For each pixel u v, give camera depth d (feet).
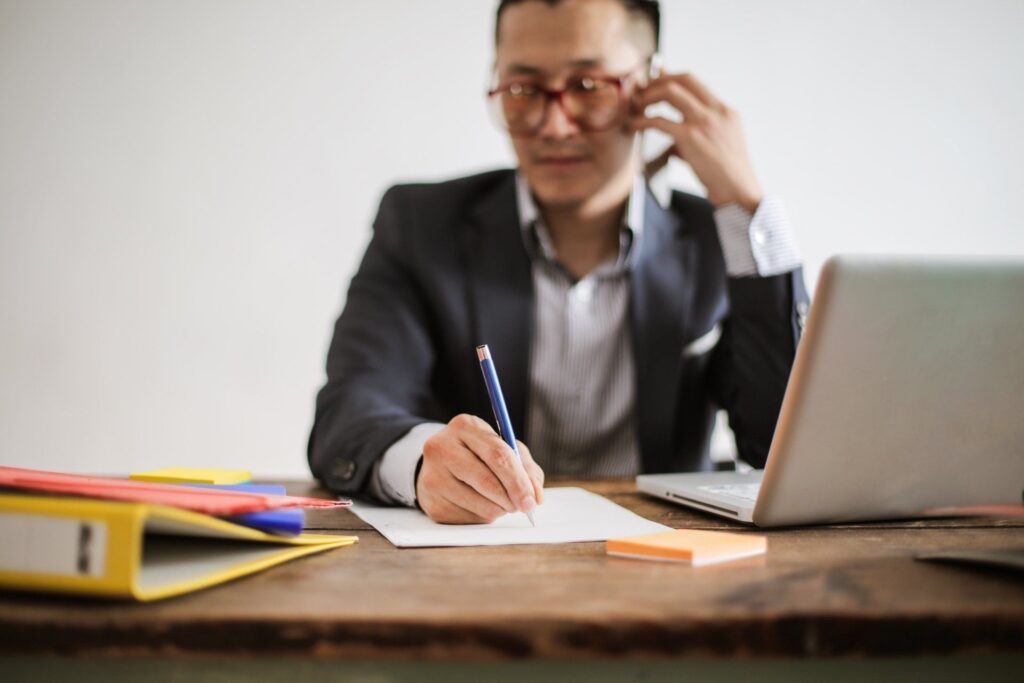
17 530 1.80
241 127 9.01
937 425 2.61
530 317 4.83
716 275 5.05
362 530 2.77
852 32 8.88
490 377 2.83
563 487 3.80
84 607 1.77
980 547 2.45
